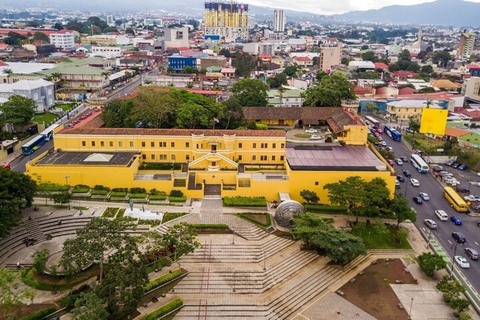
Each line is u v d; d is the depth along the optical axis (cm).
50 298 7106
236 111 14888
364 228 9856
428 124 15825
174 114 13825
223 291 7569
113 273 6781
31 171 10662
